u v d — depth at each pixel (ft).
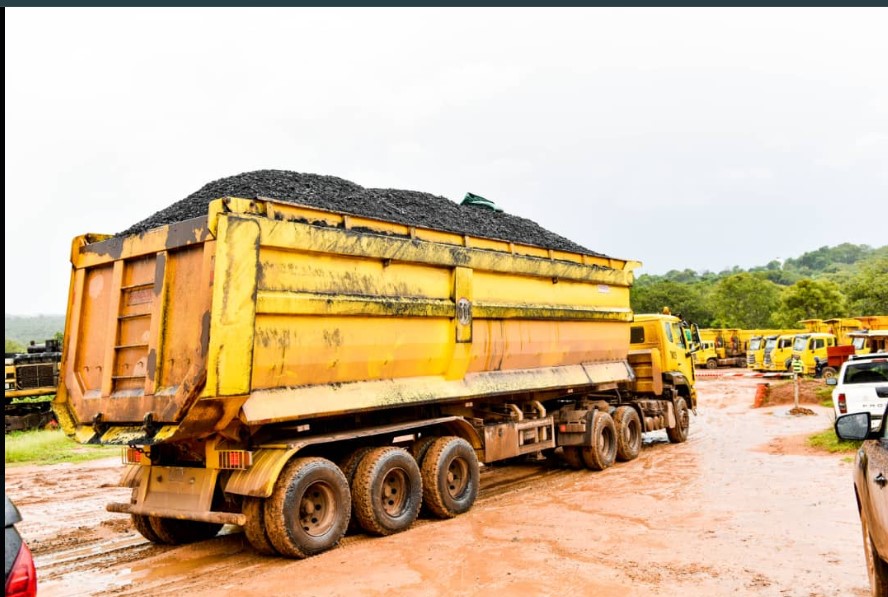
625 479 34.58
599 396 41.91
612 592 17.71
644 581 18.47
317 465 22.63
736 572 18.95
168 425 21.38
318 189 28.94
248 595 18.62
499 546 22.52
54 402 24.49
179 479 23.27
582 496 30.58
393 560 21.36
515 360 32.91
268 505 21.66
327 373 24.13
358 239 24.77
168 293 21.97
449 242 29.27
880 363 40.29
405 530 25.20
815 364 106.01
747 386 100.89
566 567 19.93
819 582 17.95
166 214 25.82
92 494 35.35
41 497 34.50
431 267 28.30
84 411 23.89
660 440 50.80
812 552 20.57
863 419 14.98
